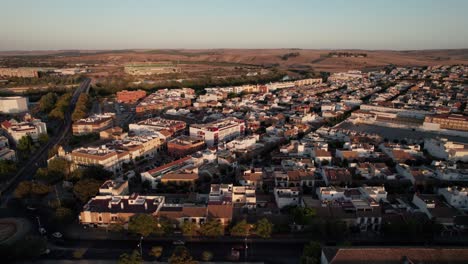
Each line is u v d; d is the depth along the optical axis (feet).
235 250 585.22
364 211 639.35
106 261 555.69
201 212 645.51
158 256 565.53
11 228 653.71
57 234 624.18
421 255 492.54
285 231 621.31
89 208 651.25
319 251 529.45
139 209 647.56
